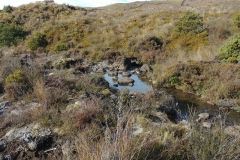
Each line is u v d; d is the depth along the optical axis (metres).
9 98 7.54
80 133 4.93
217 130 3.69
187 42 15.88
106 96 8.23
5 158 4.67
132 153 3.18
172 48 16.06
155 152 3.68
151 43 16.97
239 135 3.61
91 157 3.07
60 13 28.27
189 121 4.42
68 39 21.23
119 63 15.59
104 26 23.30
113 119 5.62
